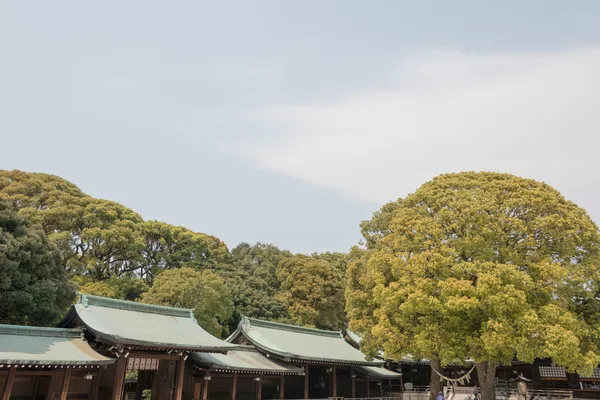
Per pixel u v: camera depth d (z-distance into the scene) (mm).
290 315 54781
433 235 27297
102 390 23094
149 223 57500
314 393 37250
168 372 25031
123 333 22422
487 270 24406
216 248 68375
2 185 46688
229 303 45750
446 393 38250
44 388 20891
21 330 20500
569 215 26031
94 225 48281
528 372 41500
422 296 24641
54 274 29891
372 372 40375
